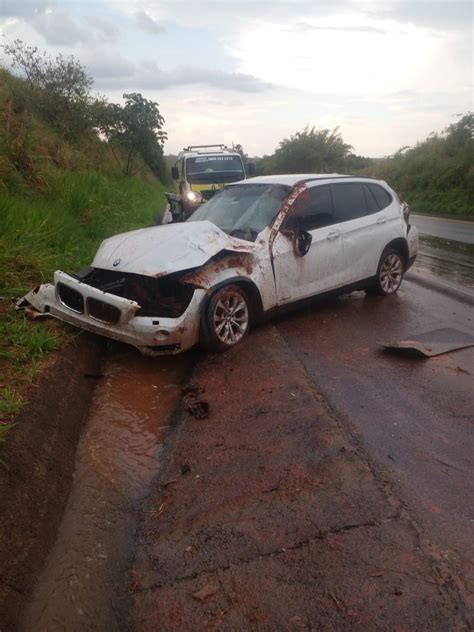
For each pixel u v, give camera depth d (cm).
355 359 533
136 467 378
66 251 749
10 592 253
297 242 607
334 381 479
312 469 346
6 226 671
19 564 271
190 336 508
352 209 700
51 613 252
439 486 330
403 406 433
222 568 274
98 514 323
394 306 727
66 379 462
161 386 497
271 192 642
